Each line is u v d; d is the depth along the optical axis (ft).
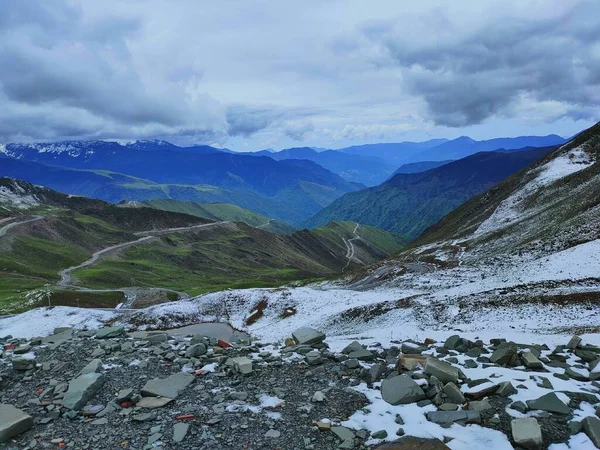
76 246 604.08
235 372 47.52
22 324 191.01
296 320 177.88
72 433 33.73
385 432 32.94
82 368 48.21
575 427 32.22
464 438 31.68
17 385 43.93
